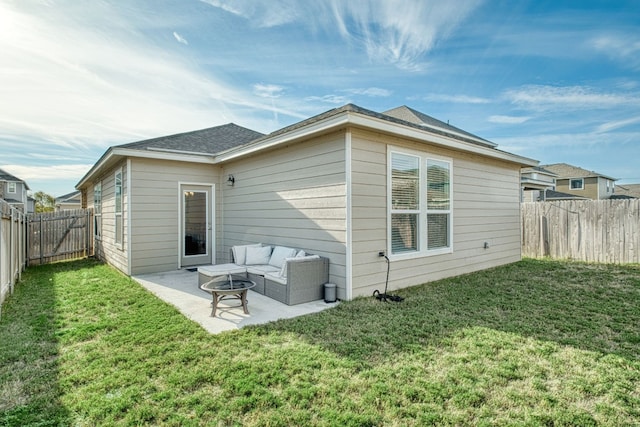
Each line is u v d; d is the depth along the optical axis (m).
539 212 9.99
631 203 8.36
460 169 7.01
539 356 3.07
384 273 5.47
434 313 4.34
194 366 2.86
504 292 5.50
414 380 2.62
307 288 4.95
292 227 6.05
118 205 7.99
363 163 5.14
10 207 5.54
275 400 2.35
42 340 3.47
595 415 2.22
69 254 10.68
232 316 4.26
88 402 2.34
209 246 8.32
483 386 2.56
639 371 2.80
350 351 3.15
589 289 5.71
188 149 8.00
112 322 3.96
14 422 2.13
